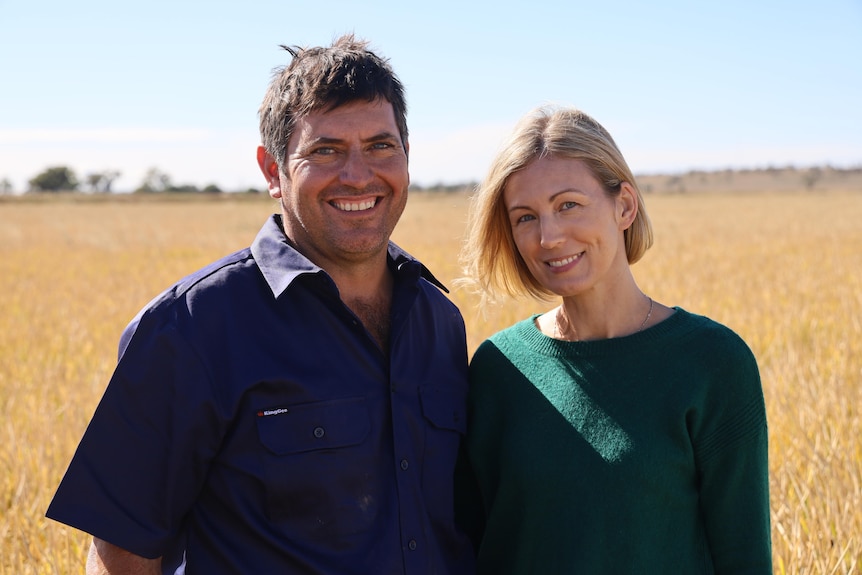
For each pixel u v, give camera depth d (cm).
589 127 228
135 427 208
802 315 918
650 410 217
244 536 212
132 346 210
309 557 208
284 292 225
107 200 7875
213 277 223
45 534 384
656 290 1224
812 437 477
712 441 216
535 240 230
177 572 218
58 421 552
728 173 14888
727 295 1166
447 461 237
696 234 2861
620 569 213
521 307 926
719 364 215
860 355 698
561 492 221
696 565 220
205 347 212
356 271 237
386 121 229
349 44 238
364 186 225
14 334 940
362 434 218
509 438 234
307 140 226
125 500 207
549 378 233
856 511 378
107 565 211
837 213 4450
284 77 232
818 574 340
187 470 212
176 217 4659
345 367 223
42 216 4791
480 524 254
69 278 1642
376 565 213
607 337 232
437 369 246
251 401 213
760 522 215
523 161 226
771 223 3534
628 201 233
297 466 211
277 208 255
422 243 2408
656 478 213
